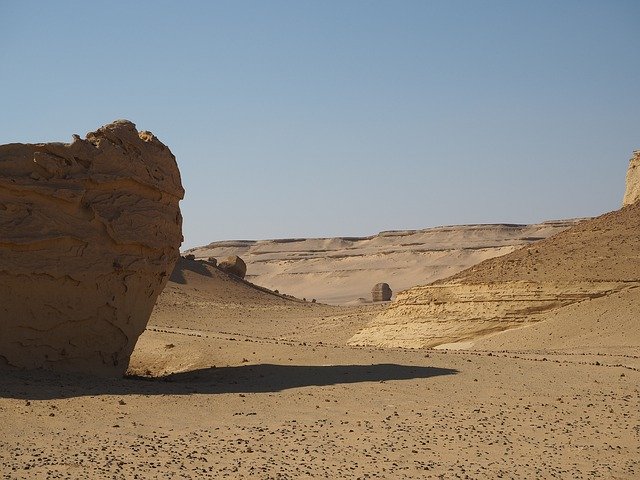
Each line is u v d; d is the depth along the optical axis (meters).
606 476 14.00
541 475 13.92
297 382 21.02
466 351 29.77
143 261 21.67
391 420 17.36
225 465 13.49
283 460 13.97
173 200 23.30
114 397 17.69
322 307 77.38
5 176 19.33
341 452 14.70
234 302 72.50
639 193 52.88
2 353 19.31
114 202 21.28
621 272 39.69
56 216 19.97
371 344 44.34
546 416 18.34
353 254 188.75
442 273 164.12
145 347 27.64
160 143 23.17
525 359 26.53
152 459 13.55
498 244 173.38
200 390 19.52
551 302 39.50
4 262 19.02
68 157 20.50
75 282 20.19
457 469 14.00
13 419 15.38
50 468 12.67
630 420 18.14
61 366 20.47
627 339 34.12
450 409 18.62
